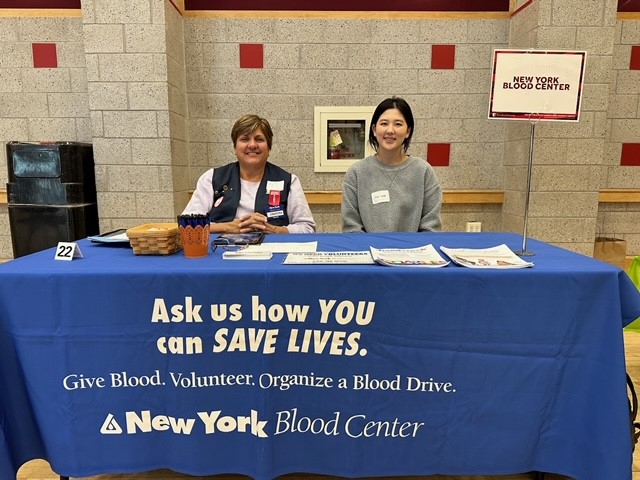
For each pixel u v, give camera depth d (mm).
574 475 1240
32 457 1244
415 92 3553
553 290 1152
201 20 3418
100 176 3209
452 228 3727
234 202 2033
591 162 3203
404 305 1159
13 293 1125
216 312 1152
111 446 1243
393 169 2062
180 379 1206
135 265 1188
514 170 3428
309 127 3584
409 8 3455
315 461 1286
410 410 1240
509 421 1239
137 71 3082
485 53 3508
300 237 1651
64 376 1181
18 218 3117
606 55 3076
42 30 3422
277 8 3430
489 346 1188
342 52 3484
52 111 3539
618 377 1141
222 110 3549
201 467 1271
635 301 1163
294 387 1223
